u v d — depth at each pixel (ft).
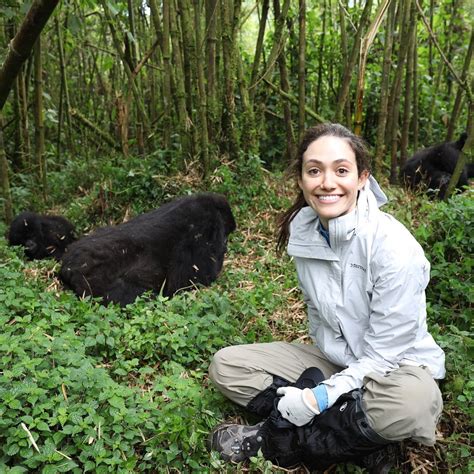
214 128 19.43
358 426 7.36
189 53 18.72
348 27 26.37
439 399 7.61
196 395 8.84
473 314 11.36
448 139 23.97
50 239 16.65
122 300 12.67
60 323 10.12
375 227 7.88
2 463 7.28
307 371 8.45
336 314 8.25
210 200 14.61
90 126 25.70
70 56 31.76
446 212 13.46
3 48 21.03
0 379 8.00
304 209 8.75
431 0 25.02
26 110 23.91
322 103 27.09
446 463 8.56
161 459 7.94
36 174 22.68
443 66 28.89
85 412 8.02
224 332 11.02
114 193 18.97
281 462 8.20
